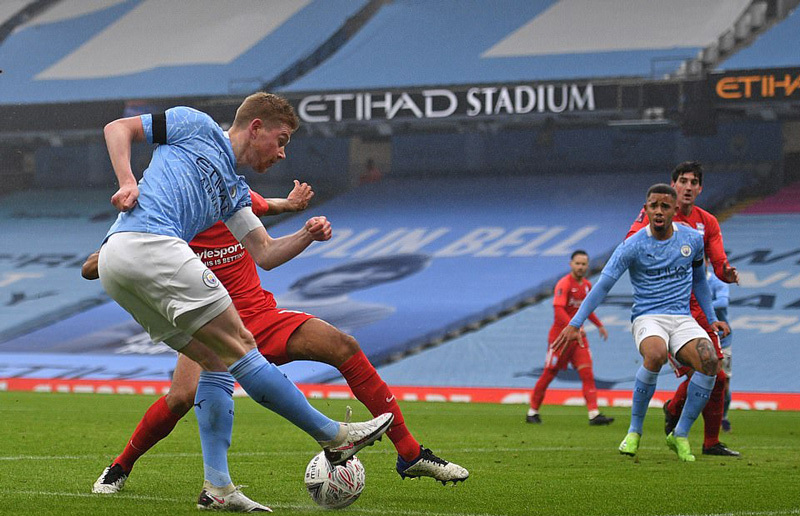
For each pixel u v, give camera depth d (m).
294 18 73.00
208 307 10.44
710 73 56.12
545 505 12.45
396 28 70.81
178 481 14.58
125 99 67.81
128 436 23.50
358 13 72.06
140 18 78.00
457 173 73.25
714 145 67.88
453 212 68.88
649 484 14.90
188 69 71.06
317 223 11.88
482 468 17.19
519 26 68.19
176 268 10.35
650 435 25.88
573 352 30.70
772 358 50.88
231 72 69.75
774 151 66.62
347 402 43.06
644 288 19.05
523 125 68.81
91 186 79.75
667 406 21.27
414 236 66.81
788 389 48.69
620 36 64.88
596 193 68.00
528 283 60.00
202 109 67.31
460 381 52.88
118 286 10.59
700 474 16.39
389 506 12.16
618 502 12.81
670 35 63.59
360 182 74.62
